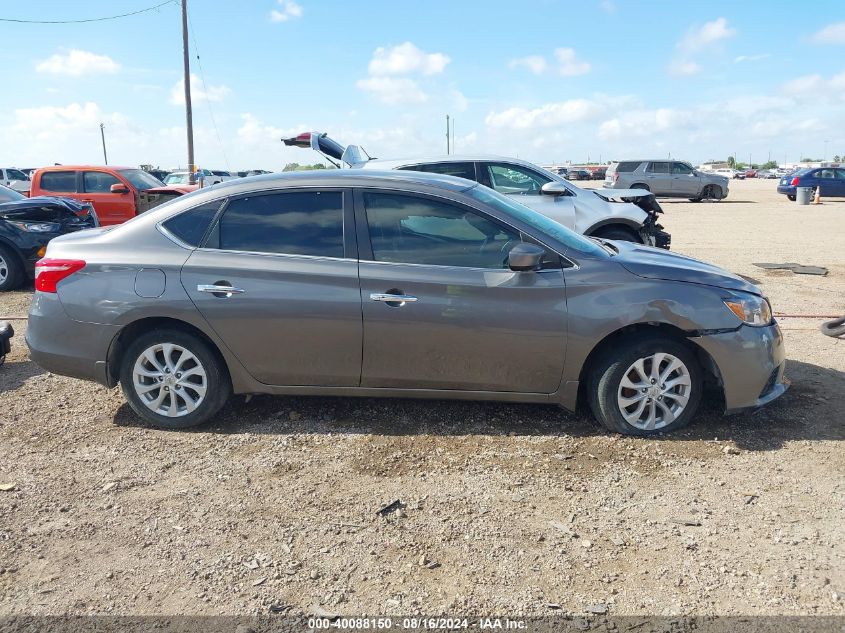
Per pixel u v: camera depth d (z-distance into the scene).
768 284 9.51
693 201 30.27
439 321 4.16
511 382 4.27
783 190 30.31
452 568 3.02
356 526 3.35
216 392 4.43
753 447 4.16
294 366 4.33
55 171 15.09
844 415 4.62
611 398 4.26
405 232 4.29
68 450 4.23
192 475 3.89
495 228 4.27
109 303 4.30
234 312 4.23
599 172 61.78
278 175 4.52
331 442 4.29
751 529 3.30
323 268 4.21
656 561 3.05
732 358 4.18
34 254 9.30
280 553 3.14
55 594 2.86
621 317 4.11
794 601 2.77
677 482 3.76
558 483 3.76
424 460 4.04
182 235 4.38
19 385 5.40
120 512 3.50
